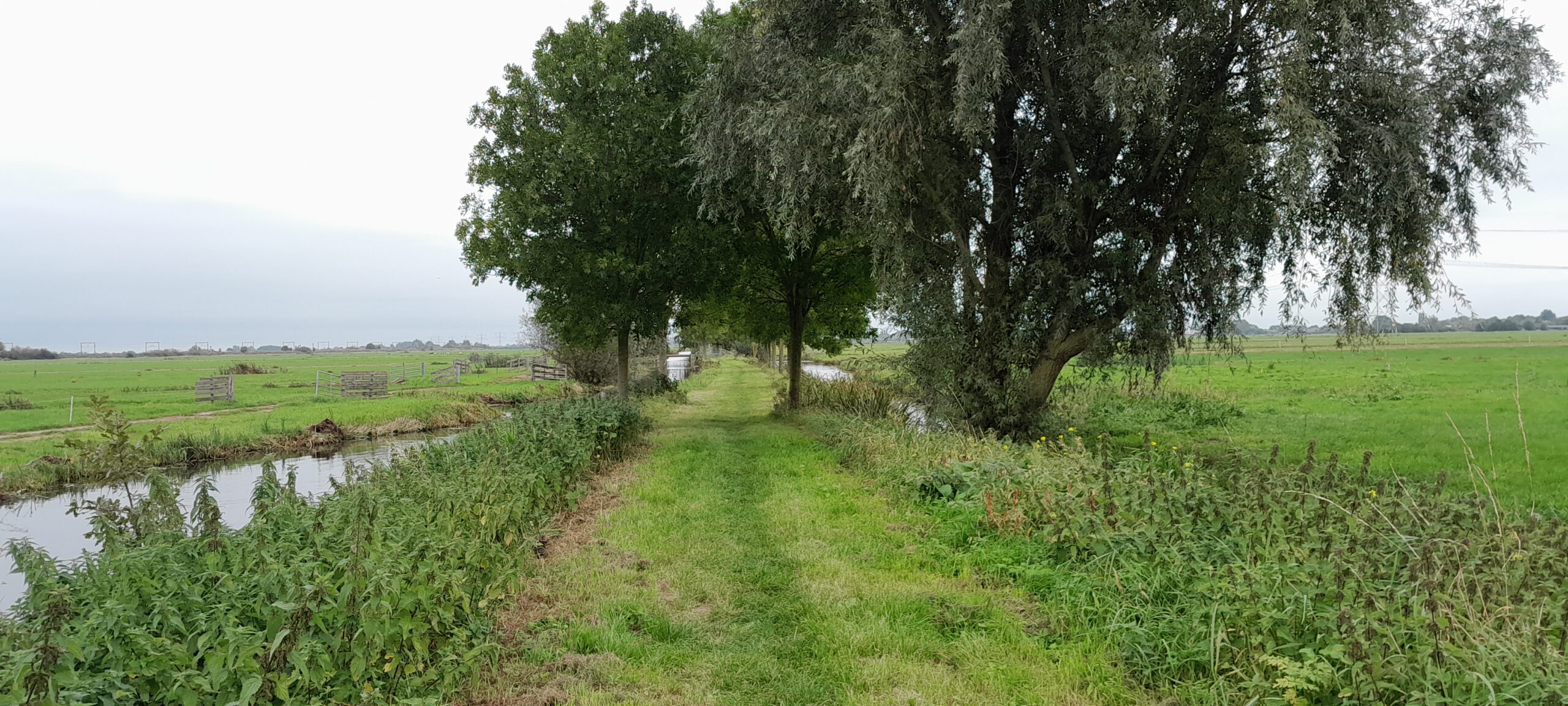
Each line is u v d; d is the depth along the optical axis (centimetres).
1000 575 666
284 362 10669
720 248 1964
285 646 379
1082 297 1428
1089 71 1268
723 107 1538
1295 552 518
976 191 1548
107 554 486
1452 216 1367
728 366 7312
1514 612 429
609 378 4006
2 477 1455
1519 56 1230
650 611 609
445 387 3988
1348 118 1273
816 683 482
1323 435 1717
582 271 1877
